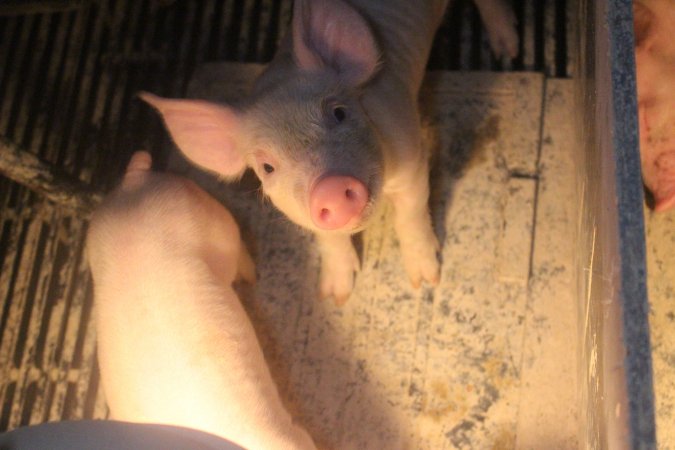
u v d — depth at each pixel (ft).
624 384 1.40
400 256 2.69
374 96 2.17
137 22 3.30
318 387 2.61
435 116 2.81
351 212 1.92
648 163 2.43
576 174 2.48
